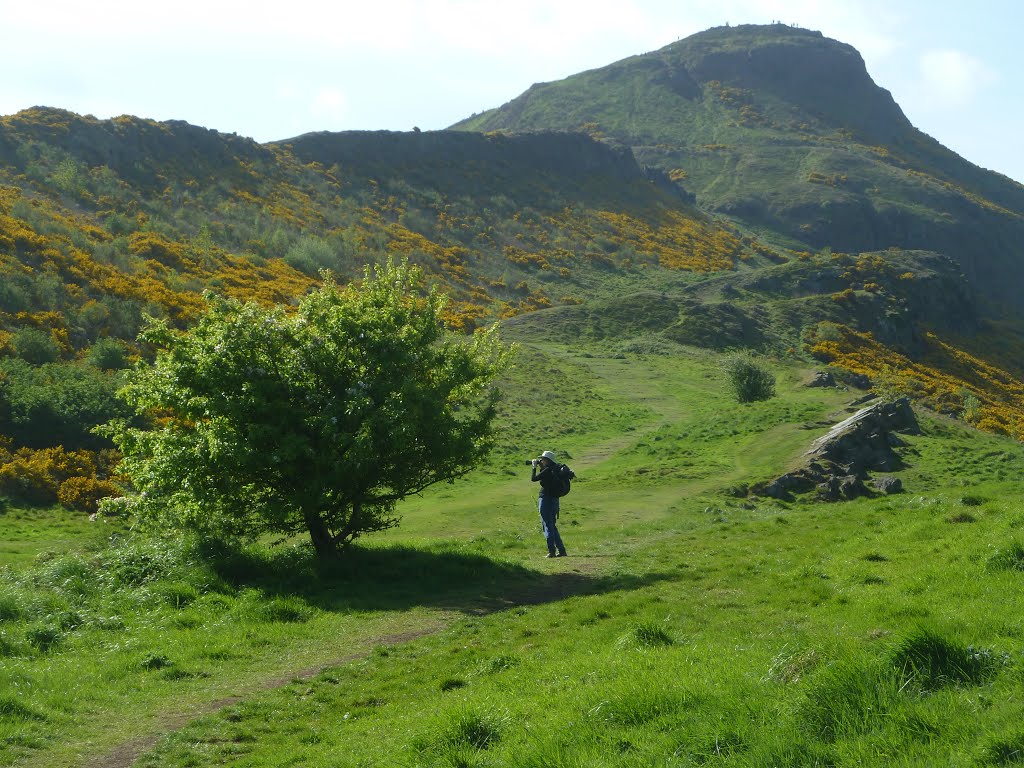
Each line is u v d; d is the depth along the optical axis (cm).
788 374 7225
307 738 868
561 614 1313
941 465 3700
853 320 11844
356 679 1083
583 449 4919
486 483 3972
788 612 1131
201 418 1828
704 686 719
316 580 1645
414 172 17462
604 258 15300
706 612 1190
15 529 3538
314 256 11256
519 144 19588
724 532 2148
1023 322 19088
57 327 5972
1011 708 567
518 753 645
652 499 3247
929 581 1133
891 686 619
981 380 11719
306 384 1781
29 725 921
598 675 865
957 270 15725
